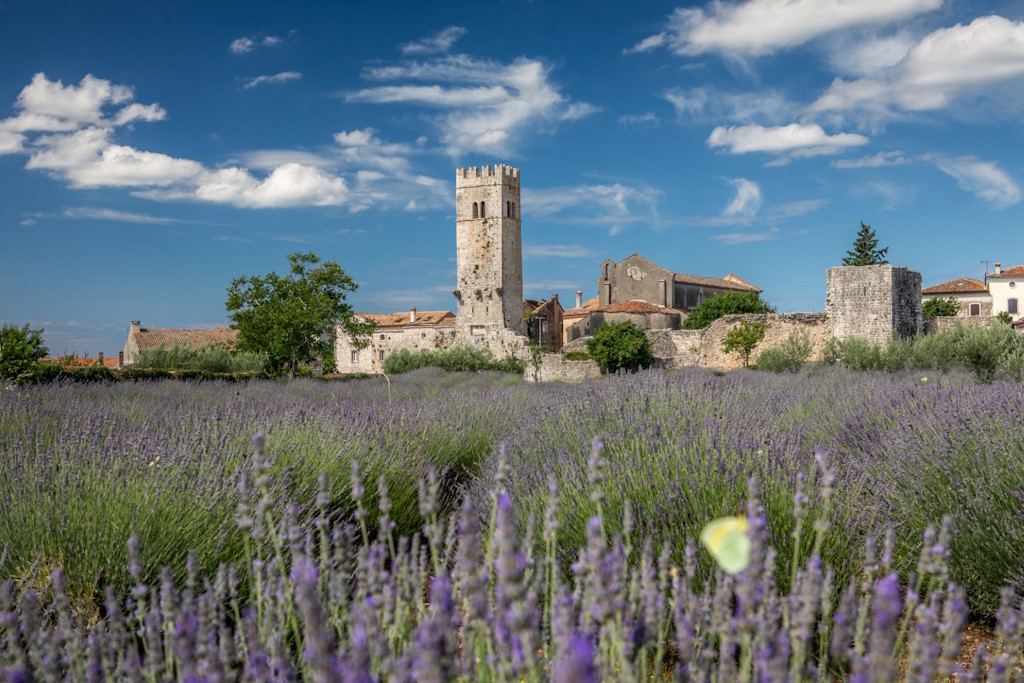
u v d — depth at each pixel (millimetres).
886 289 40656
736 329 48094
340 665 1959
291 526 2789
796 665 2021
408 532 5344
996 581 3965
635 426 6070
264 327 37656
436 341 69750
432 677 1526
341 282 39094
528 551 2688
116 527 3895
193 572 2613
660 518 4129
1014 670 2695
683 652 2266
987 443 5004
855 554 3863
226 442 5863
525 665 1831
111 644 2354
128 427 7078
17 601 3020
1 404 8195
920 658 2021
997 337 18078
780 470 4445
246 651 2289
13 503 4215
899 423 6273
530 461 6105
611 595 1850
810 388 11398
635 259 74938
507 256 65312
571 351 57969
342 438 6219
